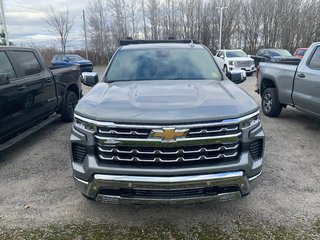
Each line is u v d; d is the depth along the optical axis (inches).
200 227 111.0
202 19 1692.9
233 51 759.7
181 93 115.6
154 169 96.7
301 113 284.2
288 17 1632.6
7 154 186.1
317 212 118.9
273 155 176.4
